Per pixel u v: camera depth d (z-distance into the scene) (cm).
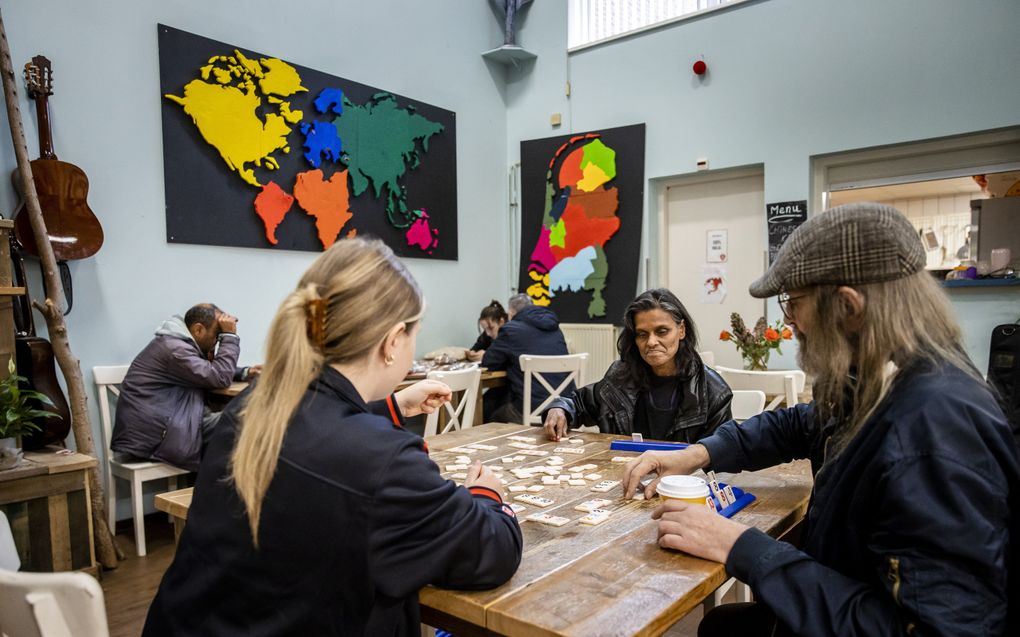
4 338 275
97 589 85
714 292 523
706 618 137
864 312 97
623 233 538
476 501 98
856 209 98
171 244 382
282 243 433
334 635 88
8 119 309
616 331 539
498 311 508
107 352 357
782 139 467
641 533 119
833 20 445
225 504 93
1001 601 81
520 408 426
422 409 163
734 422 159
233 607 90
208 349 358
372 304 97
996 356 378
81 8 346
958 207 423
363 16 484
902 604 83
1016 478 85
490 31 592
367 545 87
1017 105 387
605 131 545
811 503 112
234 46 409
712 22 493
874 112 432
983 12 396
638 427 221
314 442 89
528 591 95
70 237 333
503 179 602
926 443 86
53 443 304
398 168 505
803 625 90
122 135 362
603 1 550
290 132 436
